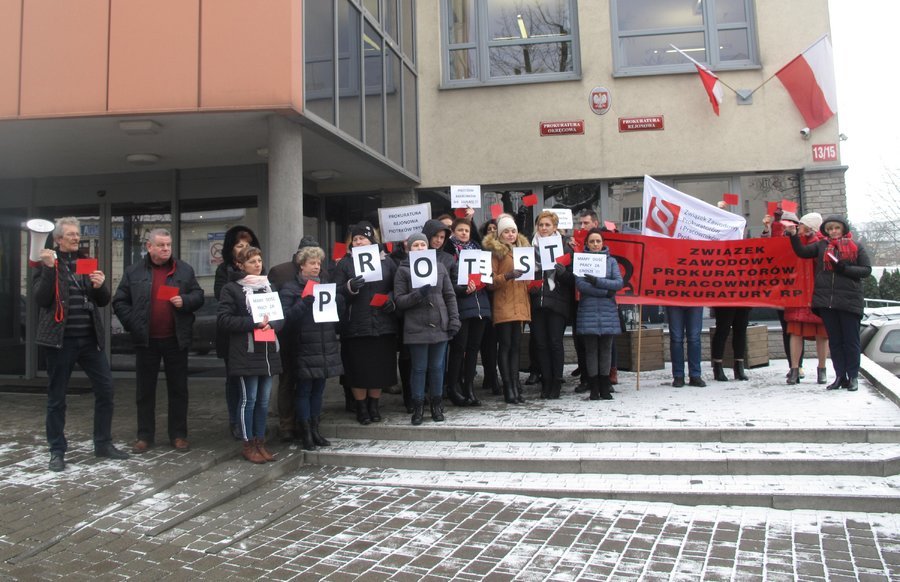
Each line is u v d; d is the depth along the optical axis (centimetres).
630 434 541
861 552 368
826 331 684
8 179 952
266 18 612
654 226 777
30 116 620
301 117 639
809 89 937
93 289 525
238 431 564
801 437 520
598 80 981
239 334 523
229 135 715
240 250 545
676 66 977
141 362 550
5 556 369
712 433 531
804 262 703
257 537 405
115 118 632
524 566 359
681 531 404
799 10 955
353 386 600
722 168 960
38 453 545
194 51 613
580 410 624
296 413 570
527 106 993
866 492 436
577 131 980
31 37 623
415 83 1005
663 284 726
